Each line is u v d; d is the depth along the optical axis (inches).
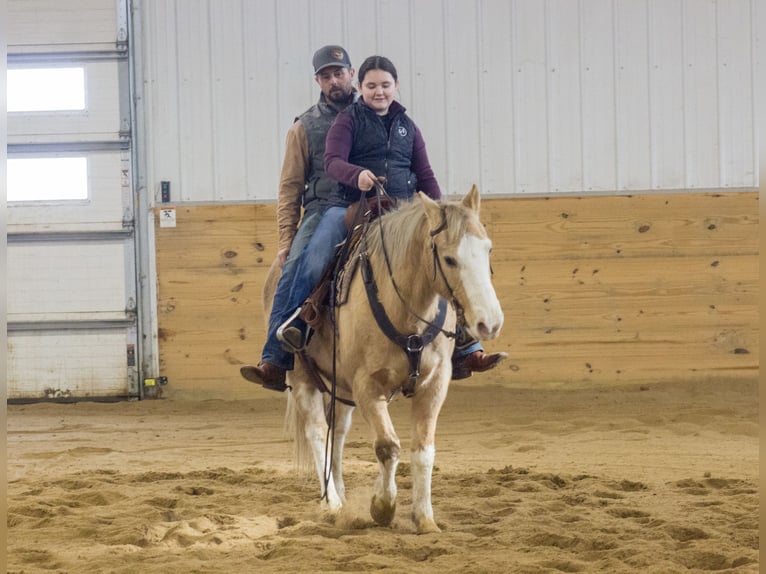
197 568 162.7
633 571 158.6
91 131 498.6
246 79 500.1
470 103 500.1
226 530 193.5
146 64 501.0
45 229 496.7
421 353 185.2
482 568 159.5
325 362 212.4
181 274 493.0
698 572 157.6
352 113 222.2
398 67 500.7
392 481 189.8
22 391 495.8
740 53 498.0
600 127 498.3
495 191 498.9
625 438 348.2
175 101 500.1
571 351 487.8
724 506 214.1
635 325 488.7
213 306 492.4
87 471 284.4
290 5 499.2
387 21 499.2
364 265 193.5
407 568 161.3
